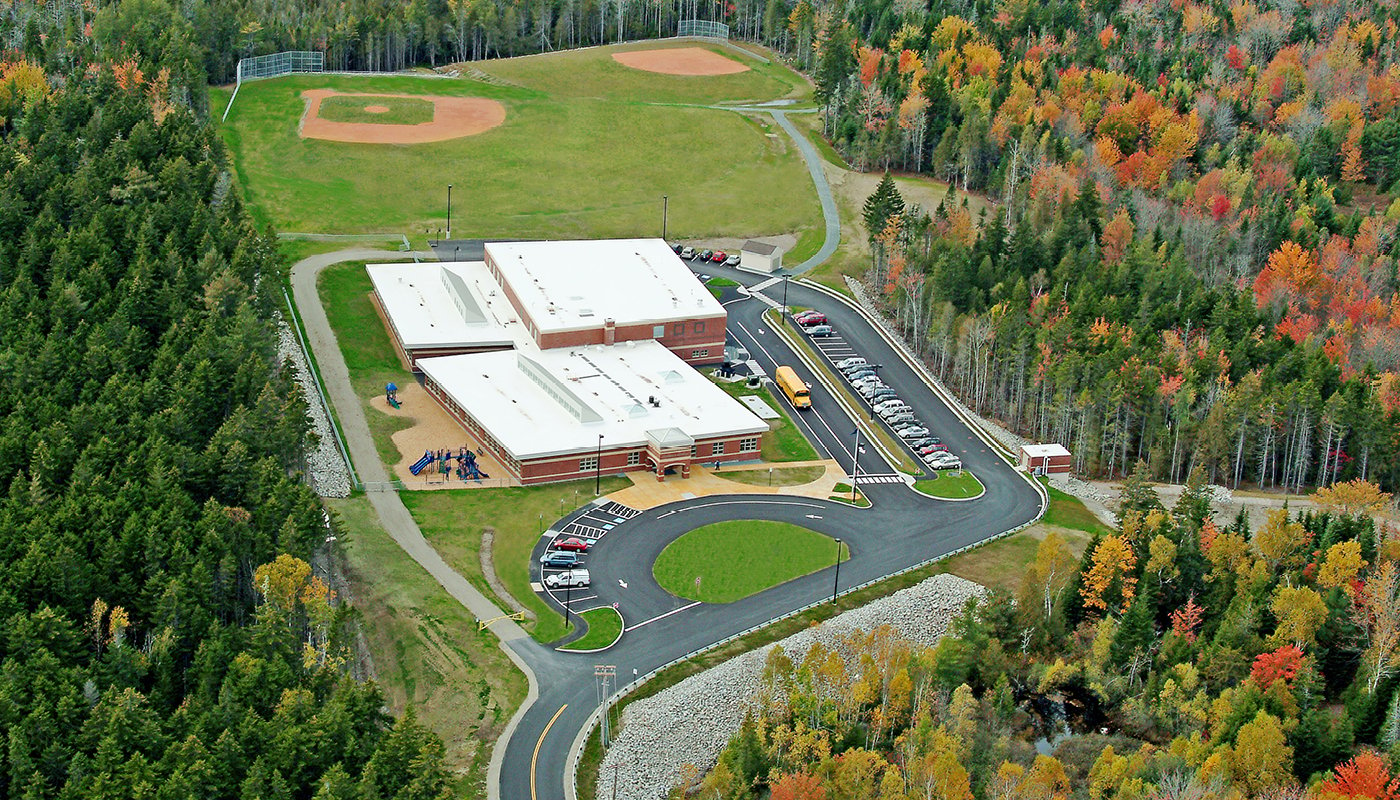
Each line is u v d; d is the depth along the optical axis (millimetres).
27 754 188750
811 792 196375
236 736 197625
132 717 195250
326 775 191250
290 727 196875
